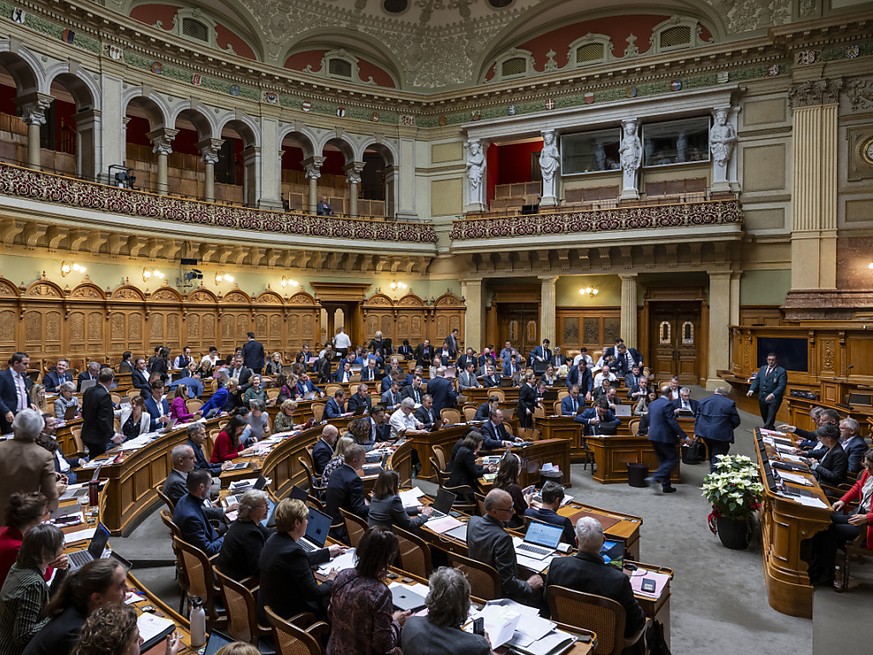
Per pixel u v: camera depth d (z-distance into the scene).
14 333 15.23
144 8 18.67
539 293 23.09
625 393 15.31
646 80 20.89
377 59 23.80
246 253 20.61
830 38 18.14
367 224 22.84
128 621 2.73
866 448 7.72
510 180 25.08
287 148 24.55
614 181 21.97
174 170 21.61
